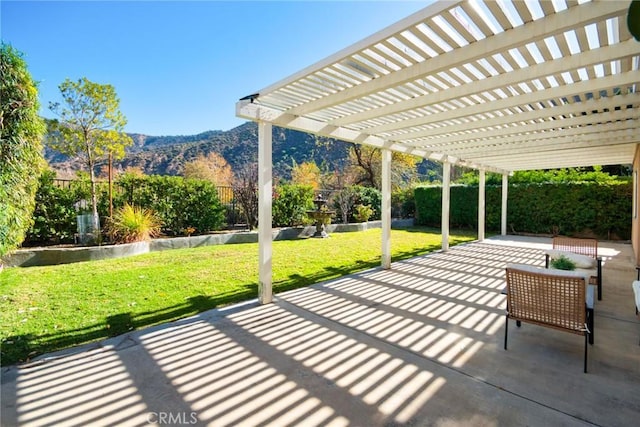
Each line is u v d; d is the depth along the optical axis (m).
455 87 3.95
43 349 3.10
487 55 2.84
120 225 8.00
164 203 9.45
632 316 4.02
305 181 22.05
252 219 11.36
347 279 5.84
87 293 4.72
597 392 2.45
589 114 5.04
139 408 2.28
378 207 15.87
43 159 6.05
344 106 4.79
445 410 2.25
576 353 3.09
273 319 3.95
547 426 2.08
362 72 3.53
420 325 3.79
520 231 13.12
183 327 3.68
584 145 6.82
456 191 14.73
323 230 11.51
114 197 8.70
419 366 2.87
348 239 10.96
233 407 2.30
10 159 4.98
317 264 7.05
